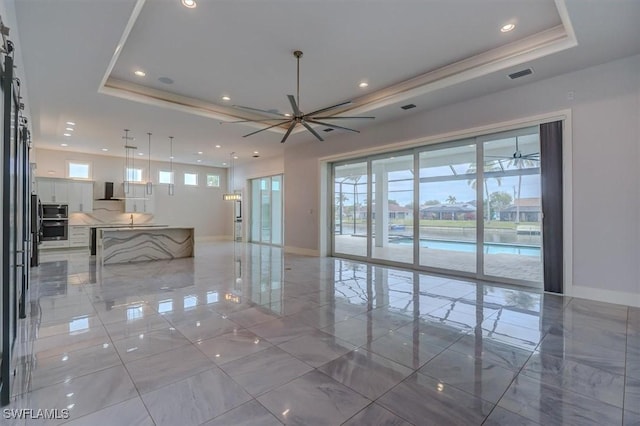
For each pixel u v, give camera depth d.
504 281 5.16
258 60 4.32
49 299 4.18
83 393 2.05
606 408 1.92
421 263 6.32
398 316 3.58
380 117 6.23
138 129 7.02
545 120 4.50
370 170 7.30
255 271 6.19
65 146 8.88
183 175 12.16
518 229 4.97
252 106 6.04
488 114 5.08
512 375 2.30
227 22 3.45
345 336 3.01
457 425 1.77
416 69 4.64
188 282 5.22
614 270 4.01
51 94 4.90
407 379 2.25
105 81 4.52
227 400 1.99
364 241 7.47
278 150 9.52
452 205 5.83
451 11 3.31
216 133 7.38
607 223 4.05
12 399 1.98
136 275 5.76
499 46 4.03
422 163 6.29
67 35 3.30
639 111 3.82
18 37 3.30
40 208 8.20
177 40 3.82
